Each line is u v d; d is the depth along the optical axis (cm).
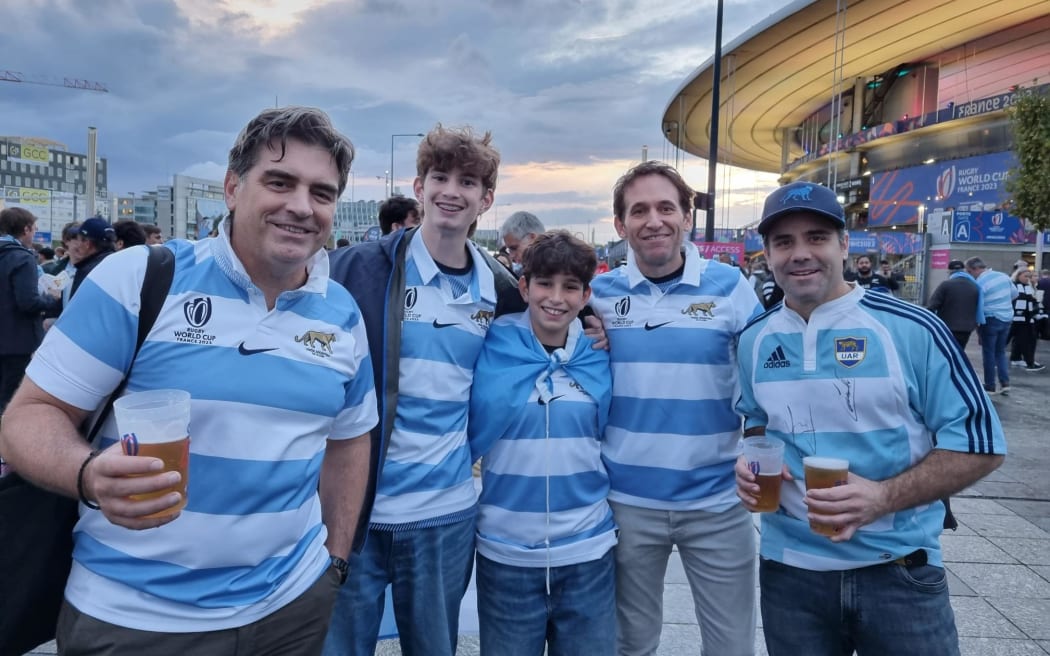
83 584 147
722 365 251
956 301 966
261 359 154
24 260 557
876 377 188
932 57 3716
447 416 226
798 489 198
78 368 142
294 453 159
